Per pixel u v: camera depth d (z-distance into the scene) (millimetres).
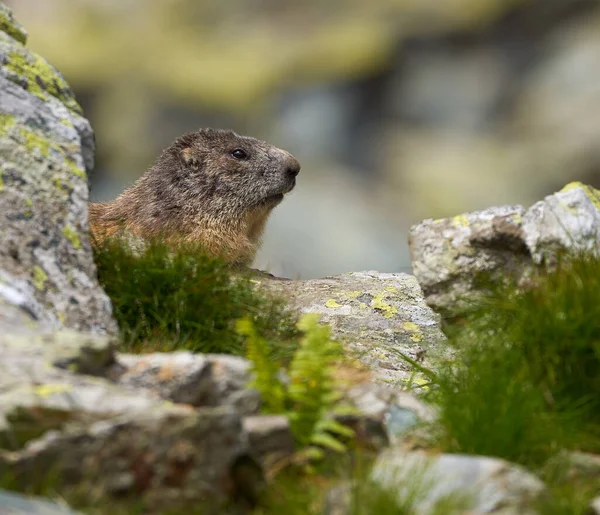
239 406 10664
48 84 15414
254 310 14734
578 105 65562
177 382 10586
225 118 68562
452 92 68875
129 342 13609
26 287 12234
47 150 14117
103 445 8914
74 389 9711
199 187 23000
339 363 13234
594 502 9742
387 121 68812
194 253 15258
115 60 71500
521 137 65938
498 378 11648
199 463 9062
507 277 14969
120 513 8797
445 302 15633
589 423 11633
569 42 68688
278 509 9352
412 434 11148
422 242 16078
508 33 69938
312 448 10305
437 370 14305
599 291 12375
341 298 18688
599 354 11758
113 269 14430
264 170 23562
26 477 8797
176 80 70000
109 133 68188
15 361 10039
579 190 14898
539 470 10633
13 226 12867
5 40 15375
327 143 68062
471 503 9383
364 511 9141
